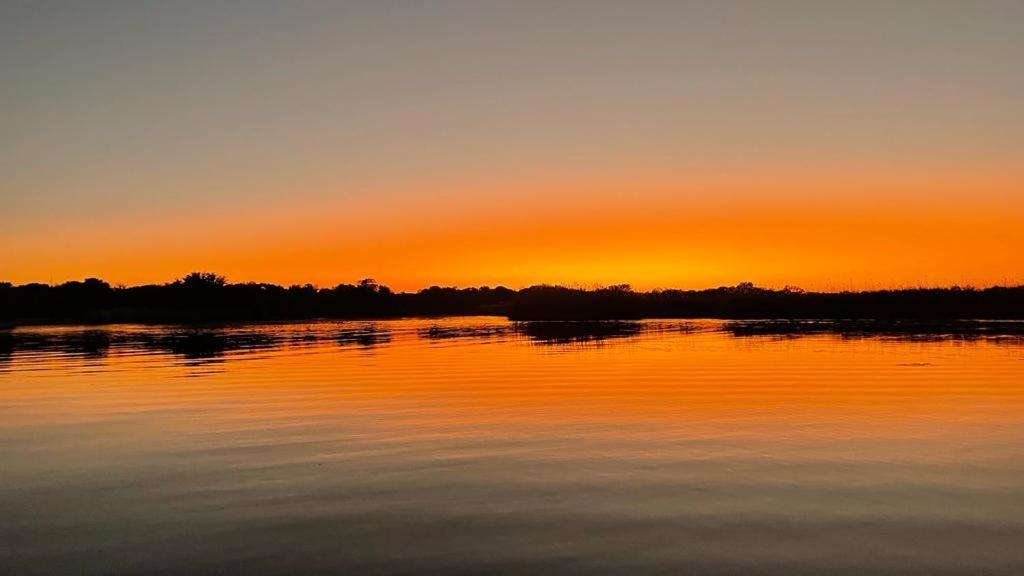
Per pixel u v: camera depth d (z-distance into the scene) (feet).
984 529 23.25
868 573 20.04
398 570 20.51
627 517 24.66
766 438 36.17
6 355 89.15
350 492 27.86
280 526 24.22
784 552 21.50
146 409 47.09
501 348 94.63
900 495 26.73
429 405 47.24
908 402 46.29
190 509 26.18
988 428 38.19
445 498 26.94
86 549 22.49
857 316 189.37
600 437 36.88
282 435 38.37
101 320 204.64
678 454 33.12
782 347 90.48
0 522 25.12
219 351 93.40
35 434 39.55
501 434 37.91
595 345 98.02
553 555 21.45
